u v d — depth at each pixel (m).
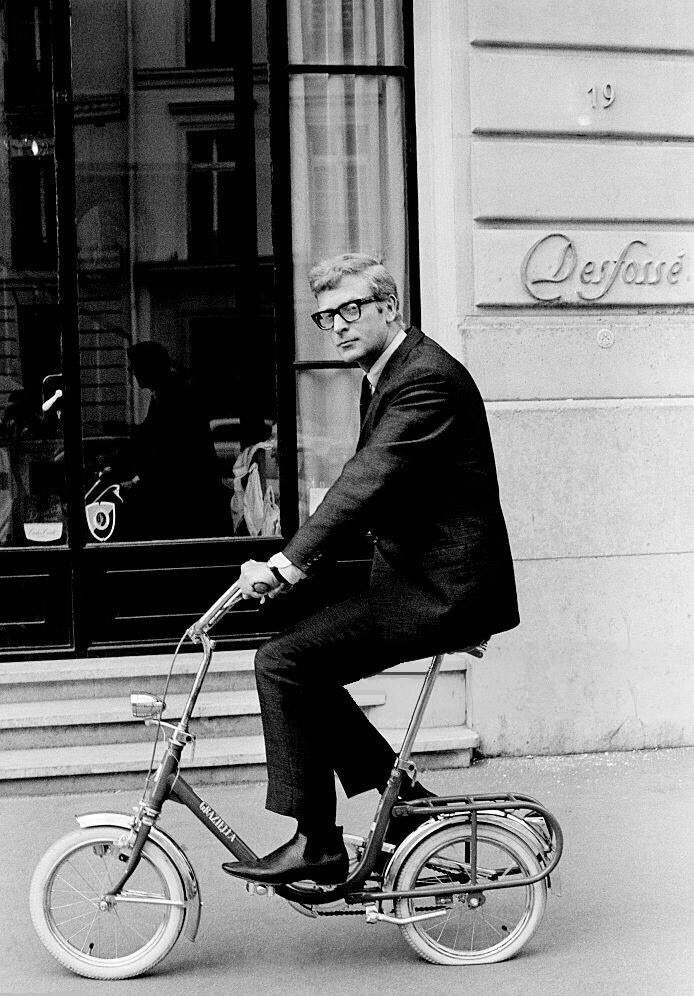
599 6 6.05
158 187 6.32
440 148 6.12
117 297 6.32
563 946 3.95
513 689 6.02
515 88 6.00
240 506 6.40
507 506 5.98
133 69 6.29
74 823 5.10
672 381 6.16
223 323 6.36
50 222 6.27
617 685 6.11
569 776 5.73
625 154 6.11
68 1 6.22
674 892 4.37
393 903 3.79
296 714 3.64
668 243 6.18
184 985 3.68
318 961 3.85
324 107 6.34
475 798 3.75
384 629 3.65
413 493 3.61
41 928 3.73
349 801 5.41
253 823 5.07
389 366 3.68
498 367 6.00
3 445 6.28
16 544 6.27
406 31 6.31
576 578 6.05
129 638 6.29
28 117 6.25
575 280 6.10
